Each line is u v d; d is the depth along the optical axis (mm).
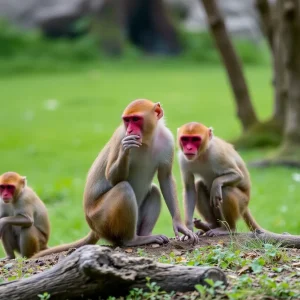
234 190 11266
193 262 8898
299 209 16797
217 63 55875
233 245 9969
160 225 16344
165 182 10648
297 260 9172
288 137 21625
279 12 20969
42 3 58344
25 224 12242
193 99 39406
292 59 20734
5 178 12203
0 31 54156
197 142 11055
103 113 36250
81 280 7750
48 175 23625
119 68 52812
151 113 10195
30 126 33500
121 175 10227
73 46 54750
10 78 49312
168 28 56938
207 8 23531
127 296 7812
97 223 10617
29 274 9148
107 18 56188
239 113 24812
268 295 7684
